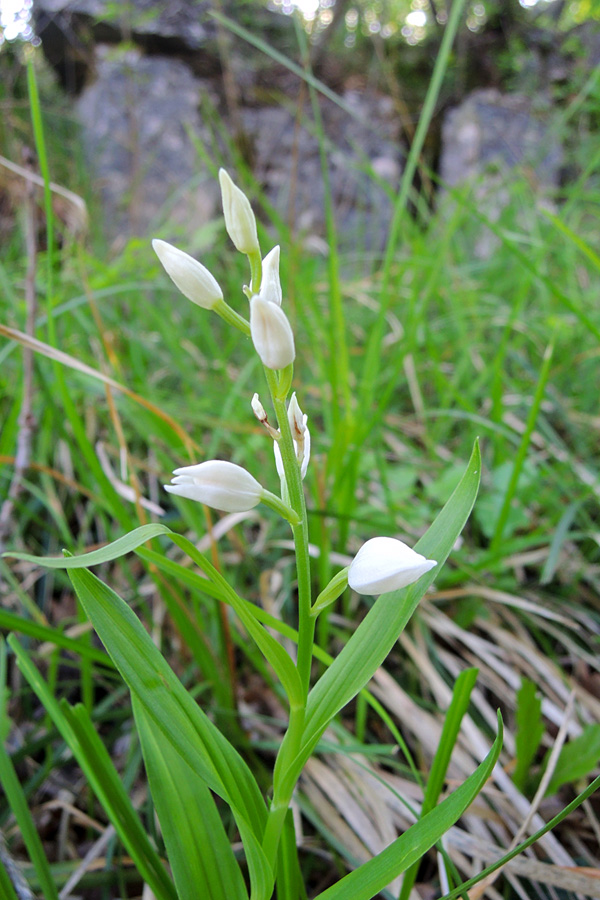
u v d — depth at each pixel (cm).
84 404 42
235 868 15
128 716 25
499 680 29
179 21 95
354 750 21
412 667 30
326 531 29
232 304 57
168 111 89
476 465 15
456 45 103
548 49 104
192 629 24
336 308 30
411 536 34
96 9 90
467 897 17
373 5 97
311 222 92
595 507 38
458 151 97
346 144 98
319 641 30
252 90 99
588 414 47
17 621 20
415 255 52
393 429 44
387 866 13
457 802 13
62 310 35
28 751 22
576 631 32
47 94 87
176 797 15
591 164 40
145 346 46
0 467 33
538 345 49
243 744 25
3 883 16
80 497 39
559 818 13
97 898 22
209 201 83
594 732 22
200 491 13
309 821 24
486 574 34
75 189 73
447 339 52
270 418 38
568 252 53
